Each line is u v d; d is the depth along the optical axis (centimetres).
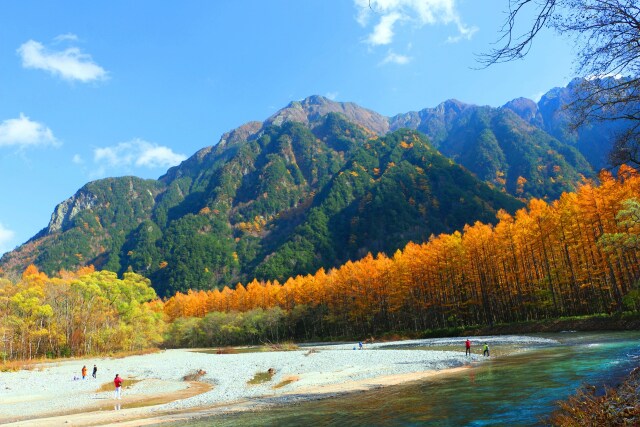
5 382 4619
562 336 5003
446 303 8600
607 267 5441
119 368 5909
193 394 3241
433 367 3566
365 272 10125
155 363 6381
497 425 1434
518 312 7181
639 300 4588
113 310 9331
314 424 1758
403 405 2005
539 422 1407
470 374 2909
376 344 7462
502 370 2898
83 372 4753
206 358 6844
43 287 9069
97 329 9044
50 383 4466
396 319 10156
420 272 8775
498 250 7456
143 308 9925
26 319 8269
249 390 3116
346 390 2712
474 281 7962
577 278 6119
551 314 6925
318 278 12000
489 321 7594
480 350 4584
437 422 1580
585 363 2717
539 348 4153
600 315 5397
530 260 7250
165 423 2084
